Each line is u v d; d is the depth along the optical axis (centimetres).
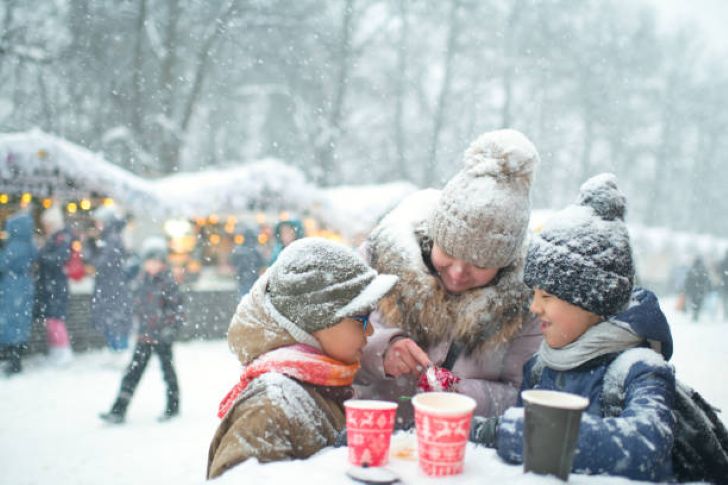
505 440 116
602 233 141
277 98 2939
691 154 3897
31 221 782
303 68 2592
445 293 186
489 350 186
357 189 1645
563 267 140
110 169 1097
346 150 2867
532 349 187
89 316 945
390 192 1553
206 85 2669
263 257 1062
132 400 660
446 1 2708
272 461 133
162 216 1139
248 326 155
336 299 149
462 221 169
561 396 111
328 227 1346
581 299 139
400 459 120
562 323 143
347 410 116
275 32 2448
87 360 860
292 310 150
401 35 2703
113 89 2284
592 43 3103
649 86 3309
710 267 1764
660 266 2692
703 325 1205
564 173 3192
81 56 2172
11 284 758
